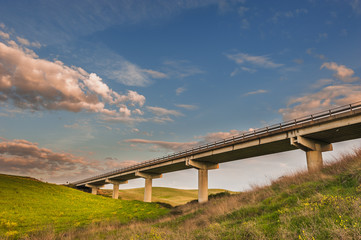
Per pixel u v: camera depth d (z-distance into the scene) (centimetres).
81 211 3475
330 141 3494
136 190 13362
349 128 2888
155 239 1248
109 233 1861
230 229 1042
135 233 1510
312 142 3384
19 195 3950
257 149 4103
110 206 4341
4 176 5425
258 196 1772
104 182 9162
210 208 2281
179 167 6047
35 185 5194
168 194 11750
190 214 2533
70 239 1675
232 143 4203
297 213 952
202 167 5262
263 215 1212
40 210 3178
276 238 781
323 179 1420
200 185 5159
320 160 3394
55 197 4353
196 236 1120
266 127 3709
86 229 2142
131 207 4197
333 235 647
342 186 1198
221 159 5078
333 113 2917
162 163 5953
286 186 1717
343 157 1622
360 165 1324
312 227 752
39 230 1884
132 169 7062
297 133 3288
